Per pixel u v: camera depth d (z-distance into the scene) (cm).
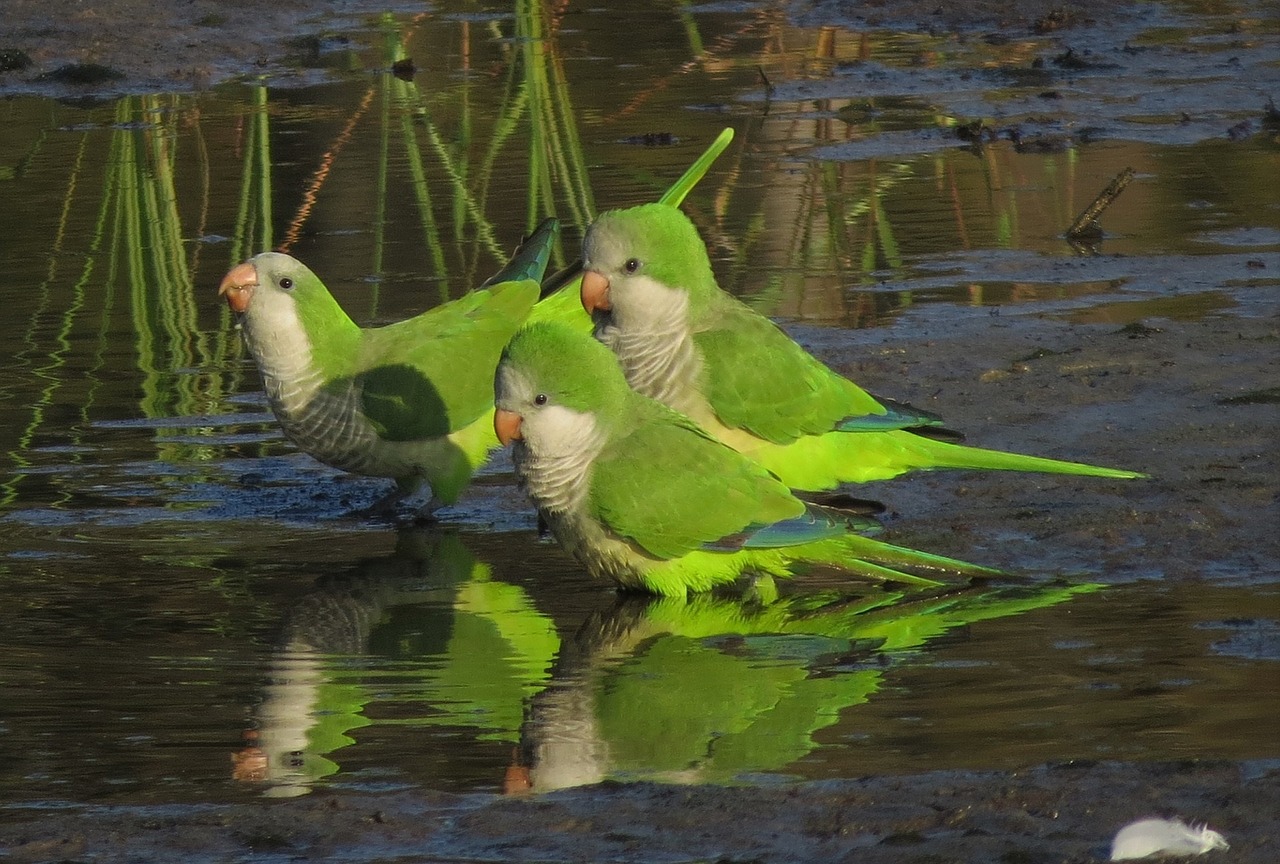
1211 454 1173
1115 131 2108
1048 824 657
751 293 1591
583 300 1155
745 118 2208
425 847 661
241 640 917
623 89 2361
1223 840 636
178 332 1524
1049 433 1233
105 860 656
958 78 2417
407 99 2298
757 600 1009
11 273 1677
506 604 995
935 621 936
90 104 2306
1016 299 1547
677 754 752
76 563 1041
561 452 1007
